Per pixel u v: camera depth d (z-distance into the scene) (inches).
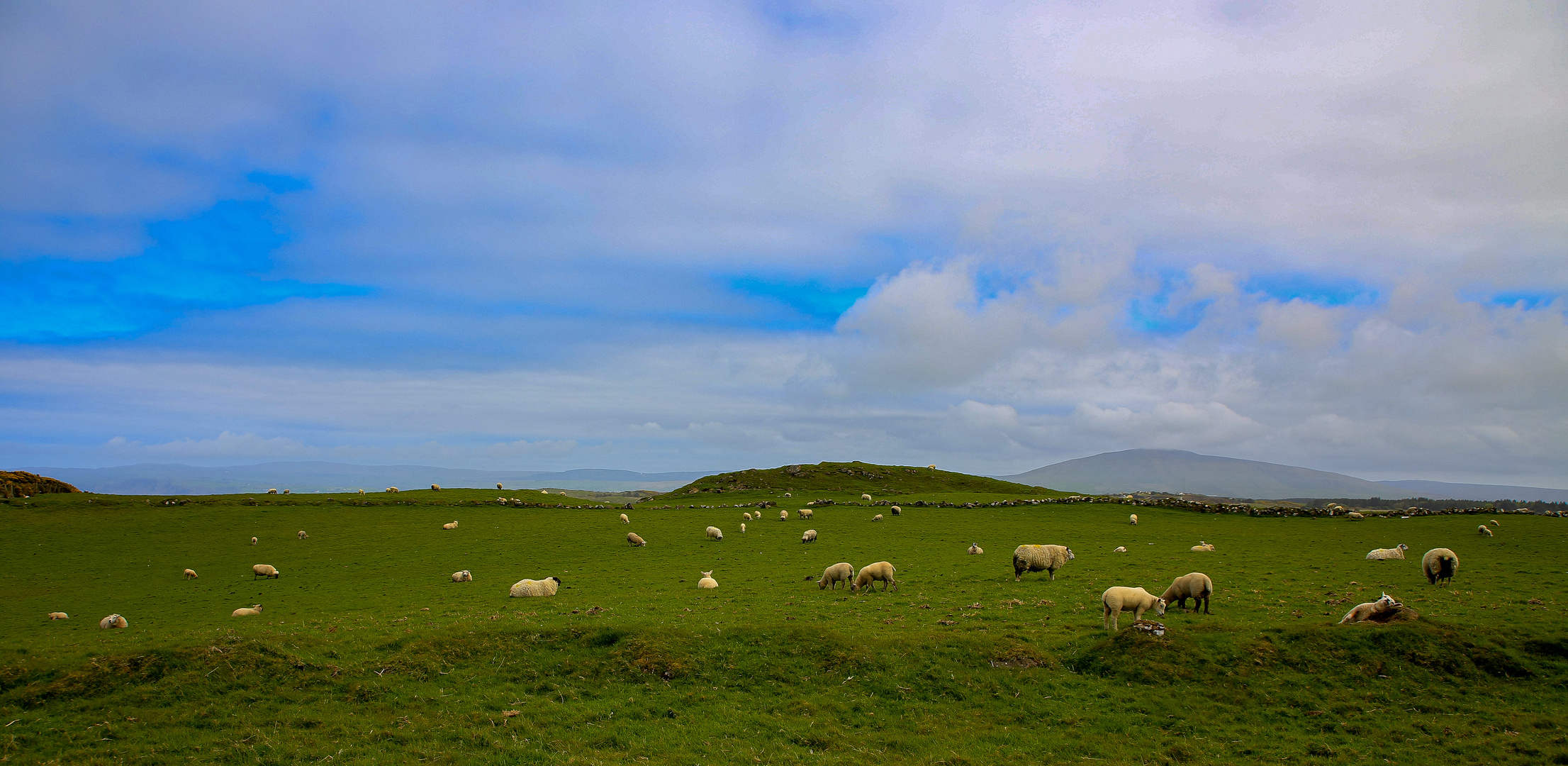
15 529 2851.9
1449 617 998.4
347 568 2110.0
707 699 818.8
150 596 1770.4
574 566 2023.9
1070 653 903.7
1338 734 701.3
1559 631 889.5
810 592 1428.4
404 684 846.5
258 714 765.9
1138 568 1621.6
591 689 847.7
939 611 1160.8
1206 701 779.4
